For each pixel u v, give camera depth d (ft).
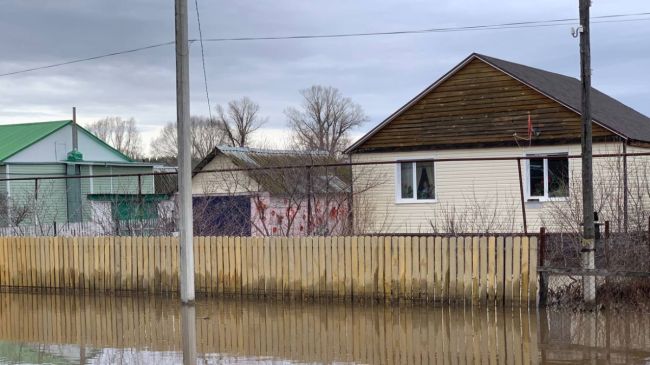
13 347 35.22
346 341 34.60
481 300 41.75
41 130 131.13
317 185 74.13
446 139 75.25
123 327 39.83
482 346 32.68
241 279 47.93
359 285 44.68
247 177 82.33
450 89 75.41
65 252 53.83
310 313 42.09
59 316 44.01
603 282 41.24
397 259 43.75
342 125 236.43
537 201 69.97
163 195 69.31
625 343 32.24
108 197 79.46
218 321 40.60
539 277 40.91
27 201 97.25
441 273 42.65
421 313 40.91
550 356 30.37
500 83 72.95
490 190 72.74
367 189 75.20
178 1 43.65
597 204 55.52
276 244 46.96
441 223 73.56
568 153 69.10
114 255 52.21
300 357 31.55
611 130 66.80
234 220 73.15
